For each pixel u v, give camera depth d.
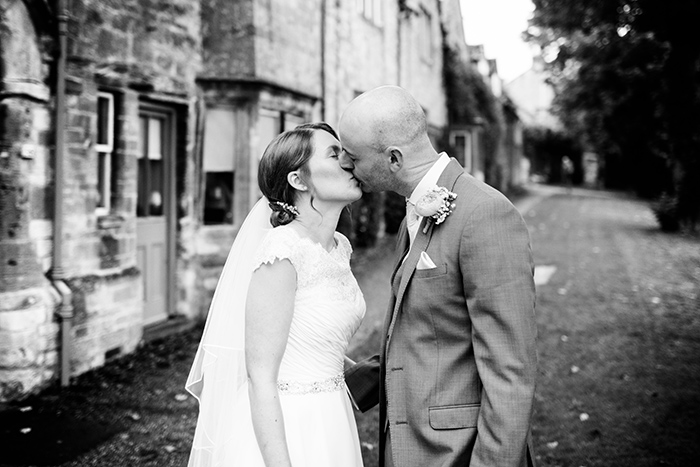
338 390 2.26
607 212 20.31
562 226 16.41
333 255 2.27
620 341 6.34
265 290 2.05
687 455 3.83
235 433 2.22
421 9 15.75
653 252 12.25
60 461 3.79
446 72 18.47
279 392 2.15
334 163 2.18
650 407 4.60
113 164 6.06
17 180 4.75
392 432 2.14
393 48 13.44
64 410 4.61
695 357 5.79
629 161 27.75
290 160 2.16
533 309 1.98
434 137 17.42
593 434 4.15
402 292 2.14
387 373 2.18
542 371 5.45
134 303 6.12
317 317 2.14
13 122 4.72
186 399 4.89
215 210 7.62
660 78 12.38
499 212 2.00
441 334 2.10
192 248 7.15
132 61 6.10
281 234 2.13
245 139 7.55
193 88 7.13
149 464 3.77
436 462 2.06
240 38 7.38
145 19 6.30
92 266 5.63
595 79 15.36
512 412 1.90
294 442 2.09
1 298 4.71
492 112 22.14
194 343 6.45
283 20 8.17
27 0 4.78
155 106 6.70
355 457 2.28
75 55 5.39
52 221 5.13
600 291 8.74
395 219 13.56
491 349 1.95
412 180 2.13
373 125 2.05
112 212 6.04
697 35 9.43
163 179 6.99
